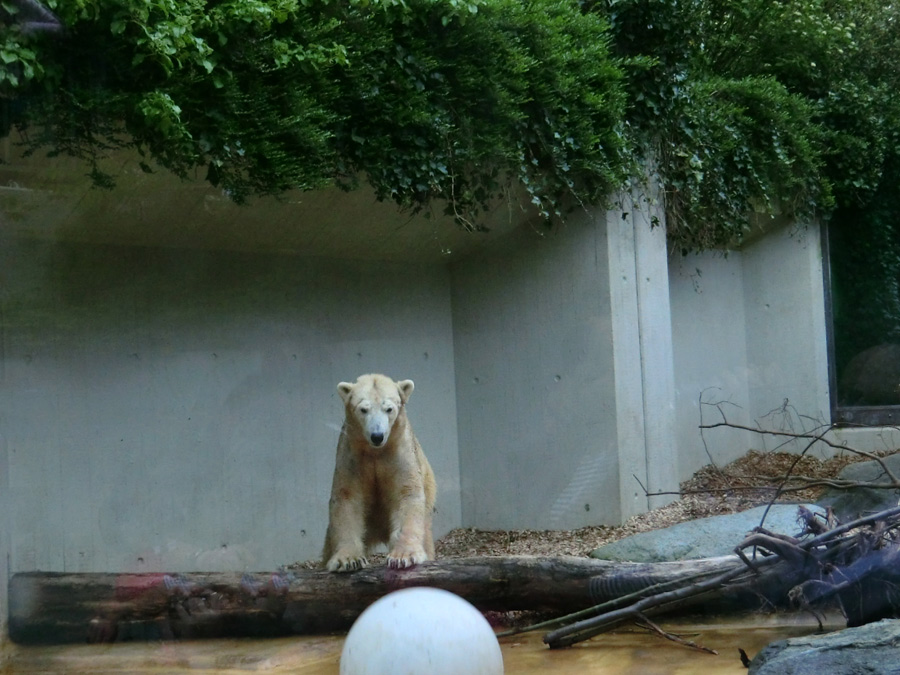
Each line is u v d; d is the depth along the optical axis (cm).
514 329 658
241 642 455
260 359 555
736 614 448
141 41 394
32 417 458
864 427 745
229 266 541
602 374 653
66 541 470
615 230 661
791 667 326
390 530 511
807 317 782
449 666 279
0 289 444
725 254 805
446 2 525
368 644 285
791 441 786
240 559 536
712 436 768
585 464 651
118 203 464
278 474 559
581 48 629
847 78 793
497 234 646
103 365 488
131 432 497
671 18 688
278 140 472
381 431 466
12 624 446
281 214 522
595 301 656
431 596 301
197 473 524
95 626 453
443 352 654
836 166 775
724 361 799
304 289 577
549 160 623
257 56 453
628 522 635
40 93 396
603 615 425
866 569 411
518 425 658
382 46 507
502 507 652
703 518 568
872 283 757
